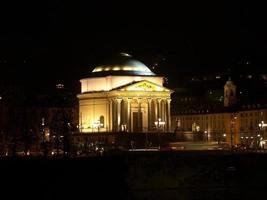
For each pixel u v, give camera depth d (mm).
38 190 187375
